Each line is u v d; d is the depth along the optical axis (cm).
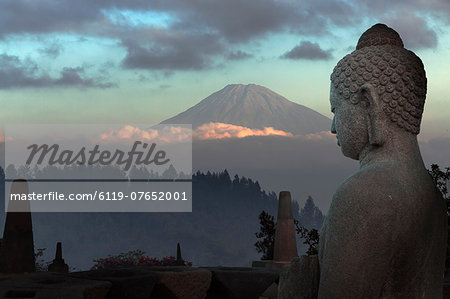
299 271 238
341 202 219
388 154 231
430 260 229
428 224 223
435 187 235
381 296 220
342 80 246
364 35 255
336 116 251
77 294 290
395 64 235
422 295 227
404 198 216
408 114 234
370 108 234
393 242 213
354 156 248
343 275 212
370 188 216
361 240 212
